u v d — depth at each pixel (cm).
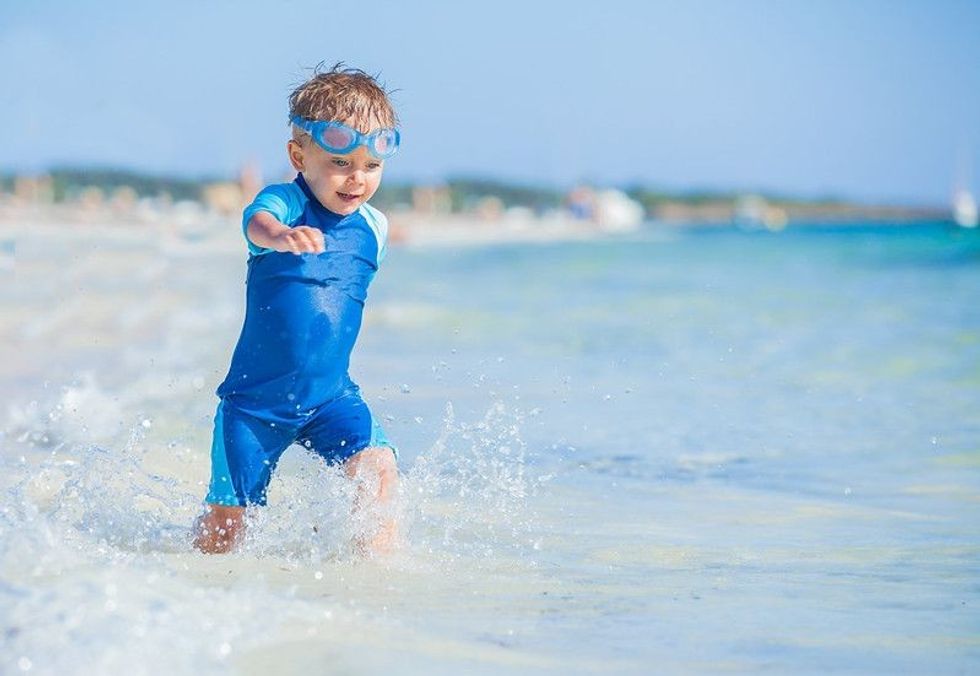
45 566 409
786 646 388
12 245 2148
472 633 388
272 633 354
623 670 357
